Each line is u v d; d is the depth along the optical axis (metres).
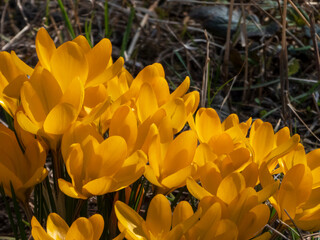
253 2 1.03
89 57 0.50
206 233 0.44
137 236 0.45
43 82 0.47
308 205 0.47
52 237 0.45
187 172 0.46
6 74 0.50
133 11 1.09
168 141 0.48
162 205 0.45
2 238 0.71
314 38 0.79
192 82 1.04
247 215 0.45
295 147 0.49
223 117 1.03
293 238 0.61
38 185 0.52
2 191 0.49
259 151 0.49
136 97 0.51
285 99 0.86
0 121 0.86
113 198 0.51
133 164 0.46
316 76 1.13
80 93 0.47
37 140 0.49
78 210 0.49
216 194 0.46
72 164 0.46
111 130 0.48
